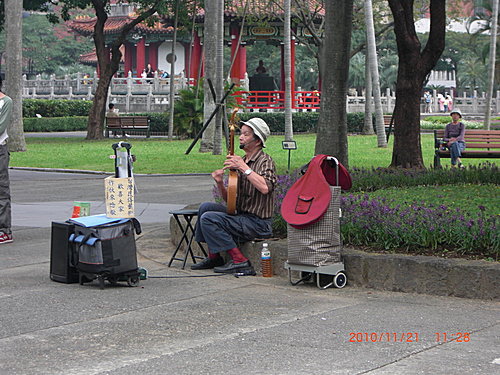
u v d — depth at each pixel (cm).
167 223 1227
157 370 515
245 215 857
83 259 775
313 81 7669
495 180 1390
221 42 2612
